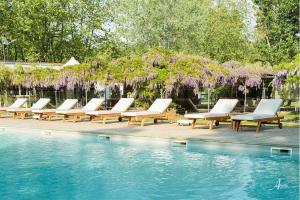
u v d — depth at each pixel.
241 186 5.71
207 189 5.58
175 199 5.16
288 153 7.55
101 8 36.94
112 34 36.78
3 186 5.93
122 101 14.34
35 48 35.19
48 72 19.22
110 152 8.55
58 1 34.47
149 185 5.84
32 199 5.27
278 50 26.94
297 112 16.92
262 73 19.58
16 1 33.22
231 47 27.30
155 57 16.00
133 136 9.62
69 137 10.93
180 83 15.48
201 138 8.88
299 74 13.56
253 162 7.27
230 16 27.97
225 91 22.80
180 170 6.75
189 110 18.20
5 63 23.48
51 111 14.86
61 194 5.48
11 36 34.28
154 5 30.36
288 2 27.08
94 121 13.92
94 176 6.45
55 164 7.43
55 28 36.16
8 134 11.92
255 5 29.14
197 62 16.02
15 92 22.86
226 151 8.27
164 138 9.14
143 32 30.67
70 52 37.03
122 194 5.42
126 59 17.45
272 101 11.13
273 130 10.38
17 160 7.87
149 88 15.73
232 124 10.84
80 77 17.77
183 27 29.59
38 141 10.37
